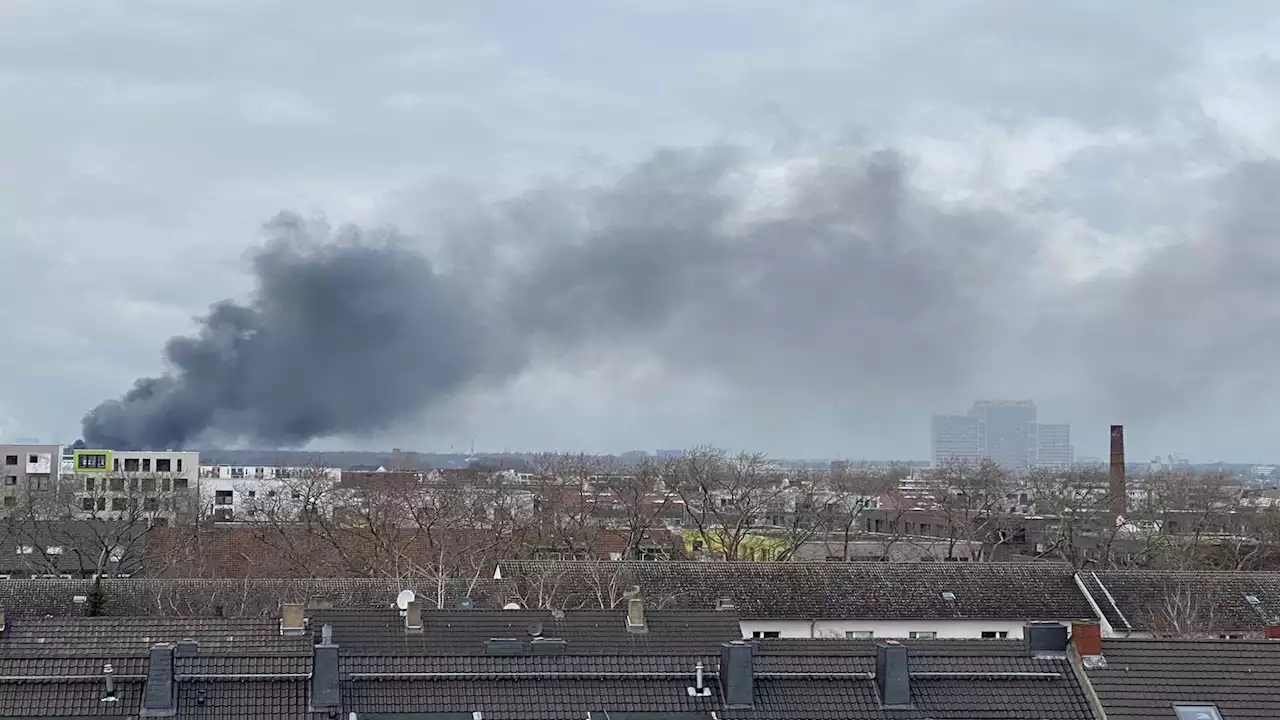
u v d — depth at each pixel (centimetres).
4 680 4703
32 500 14538
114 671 4816
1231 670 5366
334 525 13650
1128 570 10994
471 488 16625
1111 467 17625
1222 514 15162
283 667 4891
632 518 13738
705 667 5131
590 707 4903
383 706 4819
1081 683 5278
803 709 5012
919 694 5131
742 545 14612
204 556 12781
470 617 6550
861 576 9906
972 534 15562
